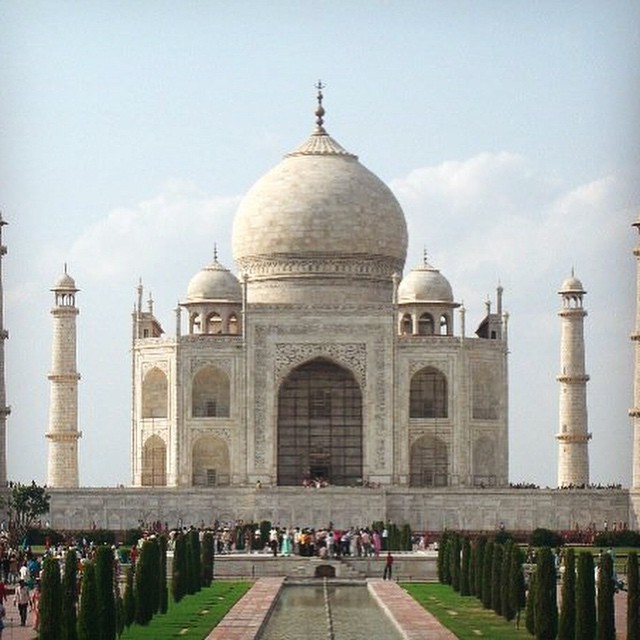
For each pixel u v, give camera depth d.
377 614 152.62
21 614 142.25
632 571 120.50
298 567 194.75
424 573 196.00
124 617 134.62
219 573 196.00
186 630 135.12
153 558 141.25
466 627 138.00
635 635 119.81
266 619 144.62
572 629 127.56
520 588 143.25
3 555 174.25
